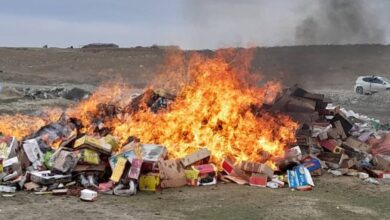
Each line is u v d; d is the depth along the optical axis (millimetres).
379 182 10273
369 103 30453
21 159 9680
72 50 81625
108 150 9625
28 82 44594
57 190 8703
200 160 10039
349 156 11625
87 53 75438
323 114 12961
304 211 7910
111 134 11383
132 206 8031
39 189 8852
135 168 8930
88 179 9188
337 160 11164
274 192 9156
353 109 27266
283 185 9703
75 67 61438
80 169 9234
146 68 58844
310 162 10742
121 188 8875
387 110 26922
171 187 9375
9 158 9430
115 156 9516
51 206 7875
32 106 23062
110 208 7867
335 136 12016
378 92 35125
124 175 8977
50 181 8891
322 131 11781
